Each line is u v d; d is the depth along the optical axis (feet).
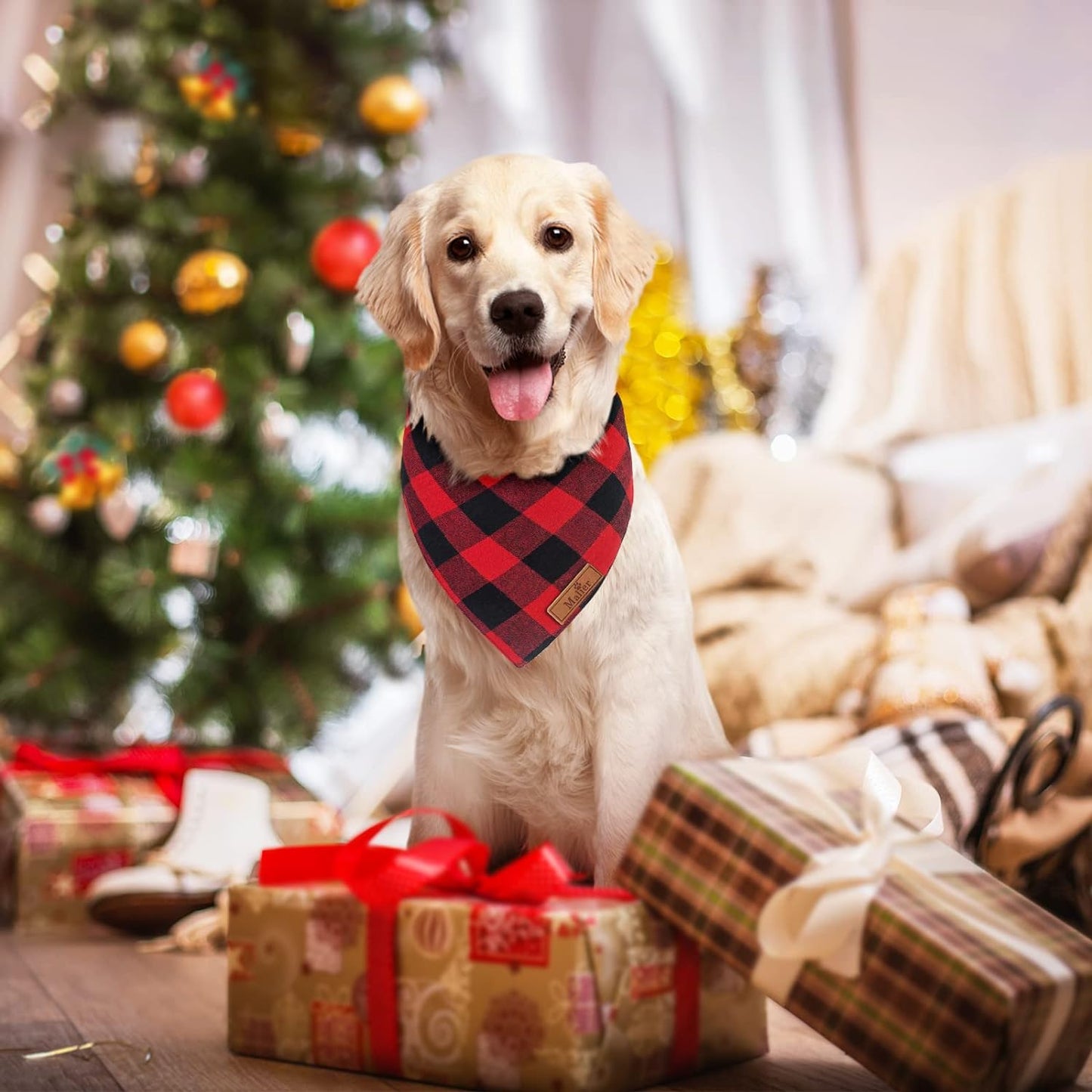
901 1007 3.92
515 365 5.04
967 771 7.41
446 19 12.37
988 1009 3.75
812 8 14.20
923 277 12.65
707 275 15.43
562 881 4.32
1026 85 12.61
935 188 13.39
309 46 11.62
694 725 5.35
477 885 4.58
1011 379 11.89
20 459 11.69
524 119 16.57
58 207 14.88
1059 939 4.26
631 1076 4.23
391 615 11.41
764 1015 4.91
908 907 4.08
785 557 10.73
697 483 11.31
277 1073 4.57
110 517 10.37
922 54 13.39
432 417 5.32
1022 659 8.89
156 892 7.98
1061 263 11.75
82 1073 4.60
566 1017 4.02
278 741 11.14
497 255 5.10
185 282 10.34
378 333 11.62
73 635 11.32
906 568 10.16
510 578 4.98
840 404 12.89
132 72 11.60
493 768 5.20
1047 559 9.40
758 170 14.90
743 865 4.21
